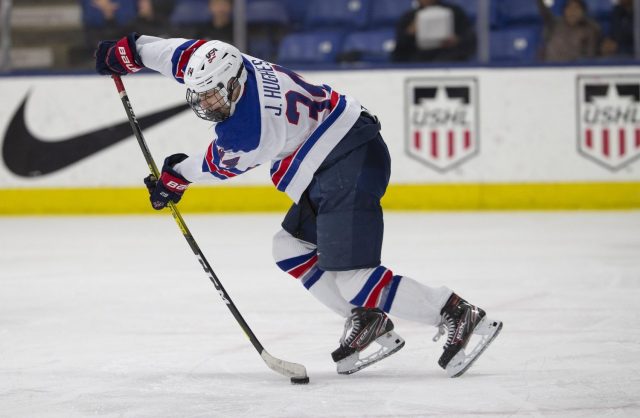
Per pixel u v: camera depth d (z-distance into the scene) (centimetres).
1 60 2402
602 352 922
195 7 2395
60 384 824
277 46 2419
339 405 742
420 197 2327
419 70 2316
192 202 2372
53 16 2411
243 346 982
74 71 2356
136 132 890
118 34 2406
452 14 2347
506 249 1678
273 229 2020
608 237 1808
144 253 1709
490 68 2300
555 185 2303
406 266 1510
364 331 827
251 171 2350
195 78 748
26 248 1795
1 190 2383
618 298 1220
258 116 764
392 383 813
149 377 849
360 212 794
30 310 1202
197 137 2347
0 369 885
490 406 730
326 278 848
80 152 2366
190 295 1295
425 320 827
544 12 2356
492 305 1187
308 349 966
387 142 2330
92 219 2272
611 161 2291
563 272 1434
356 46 2414
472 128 2306
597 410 714
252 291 1317
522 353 922
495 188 2312
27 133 2372
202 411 730
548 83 2291
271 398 768
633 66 2275
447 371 827
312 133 797
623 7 2323
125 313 1173
